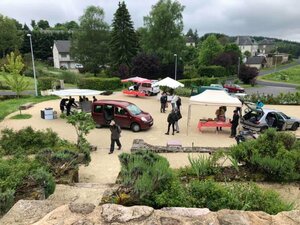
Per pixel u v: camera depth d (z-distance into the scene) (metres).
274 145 8.95
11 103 25.02
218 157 8.84
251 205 5.20
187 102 26.77
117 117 16.42
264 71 89.25
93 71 59.31
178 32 56.31
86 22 57.88
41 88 32.97
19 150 11.23
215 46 80.69
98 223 2.91
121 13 50.88
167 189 5.54
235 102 15.30
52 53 89.19
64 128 16.73
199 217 3.06
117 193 5.54
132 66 50.19
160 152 11.87
